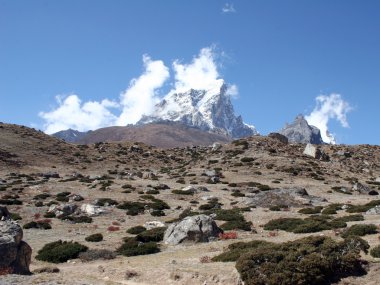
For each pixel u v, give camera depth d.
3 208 50.38
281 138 137.38
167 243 38.47
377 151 133.38
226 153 116.75
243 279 22.84
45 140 143.75
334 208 55.56
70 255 35.28
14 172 105.38
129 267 28.95
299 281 21.78
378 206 49.22
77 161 127.94
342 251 24.55
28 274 28.19
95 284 25.38
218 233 39.31
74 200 66.69
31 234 45.72
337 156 122.00
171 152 159.50
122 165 130.75
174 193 75.38
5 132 139.62
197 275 24.83
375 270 23.20
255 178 91.19
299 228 38.91
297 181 88.69
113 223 51.66
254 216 52.00
